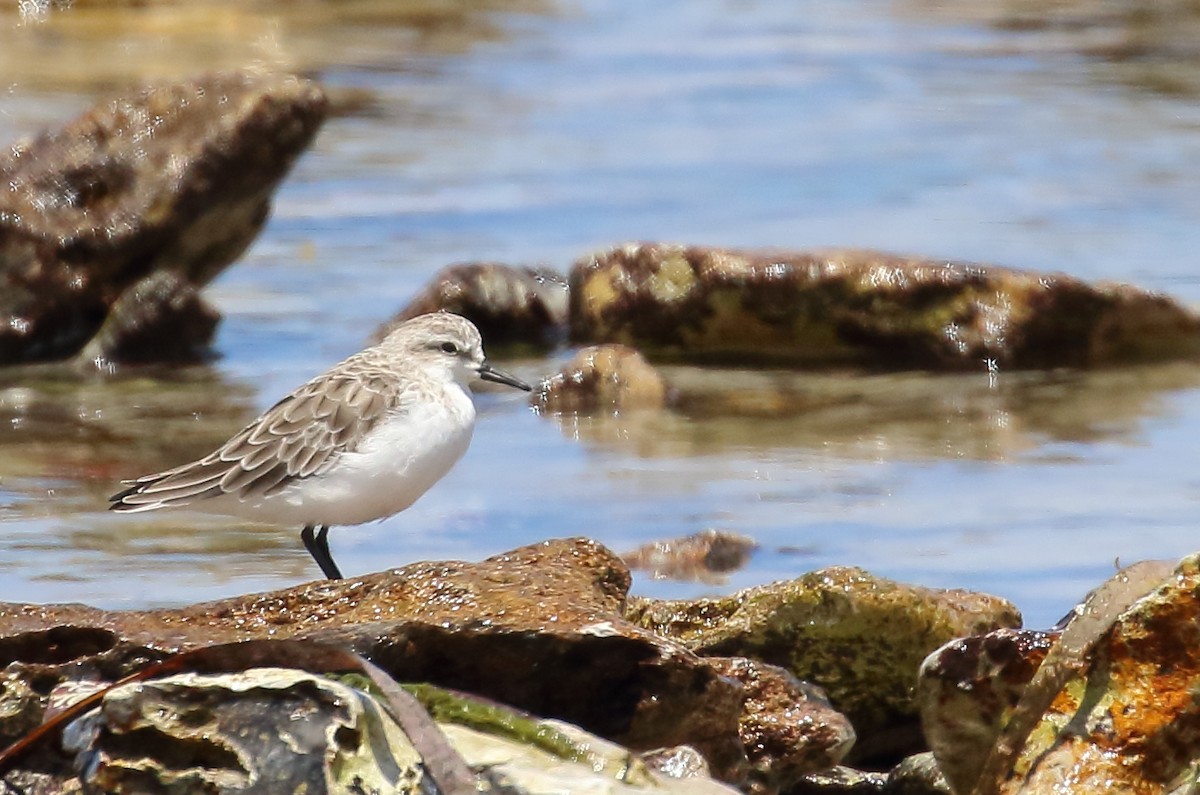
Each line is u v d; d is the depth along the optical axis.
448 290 17.72
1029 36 31.86
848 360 17.12
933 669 7.54
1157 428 14.79
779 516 12.50
